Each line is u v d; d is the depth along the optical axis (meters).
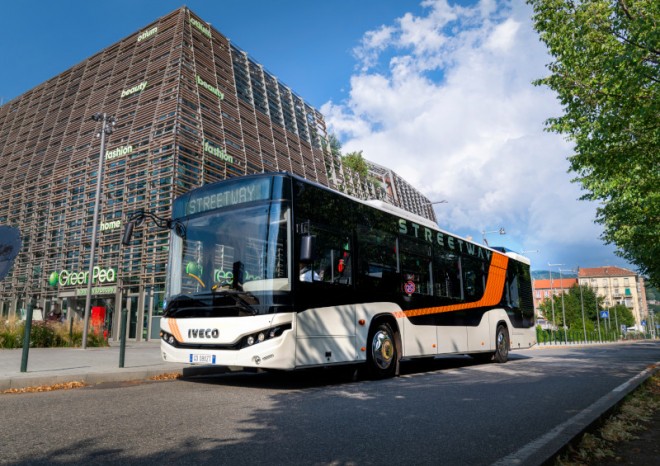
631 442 4.49
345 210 8.80
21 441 4.11
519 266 15.91
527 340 15.52
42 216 34.59
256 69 41.06
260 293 7.20
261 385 8.14
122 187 29.75
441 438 4.48
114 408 5.66
